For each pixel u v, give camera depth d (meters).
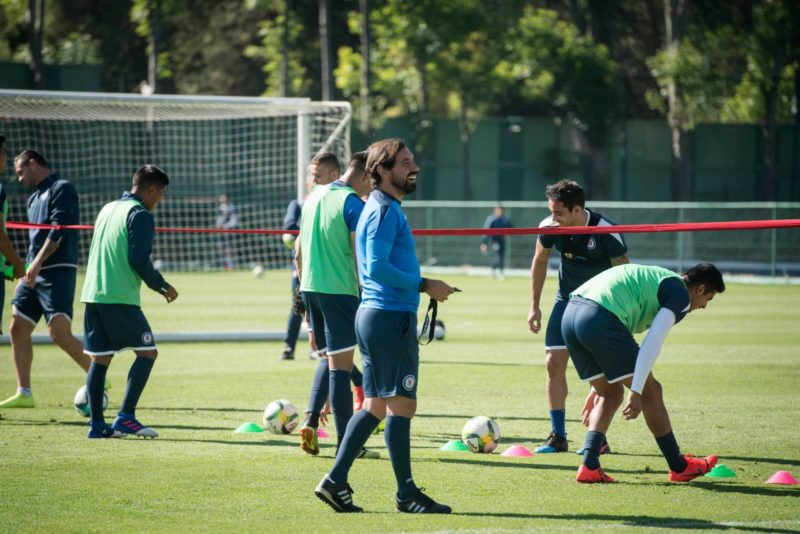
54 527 13.59
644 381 15.39
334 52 126.25
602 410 16.56
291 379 28.98
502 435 20.91
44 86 98.81
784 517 14.11
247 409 23.94
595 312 16.00
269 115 44.94
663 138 118.31
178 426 21.58
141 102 37.34
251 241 71.56
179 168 74.44
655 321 15.54
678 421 22.23
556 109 125.00
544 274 19.88
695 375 29.56
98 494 15.43
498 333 42.19
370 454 18.59
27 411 23.34
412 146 112.12
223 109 45.16
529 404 24.78
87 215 68.38
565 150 118.38
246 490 15.73
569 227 18.36
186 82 133.12
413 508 14.37
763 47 102.62
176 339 38.75
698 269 16.28
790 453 18.83
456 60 104.94
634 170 118.31
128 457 18.20
